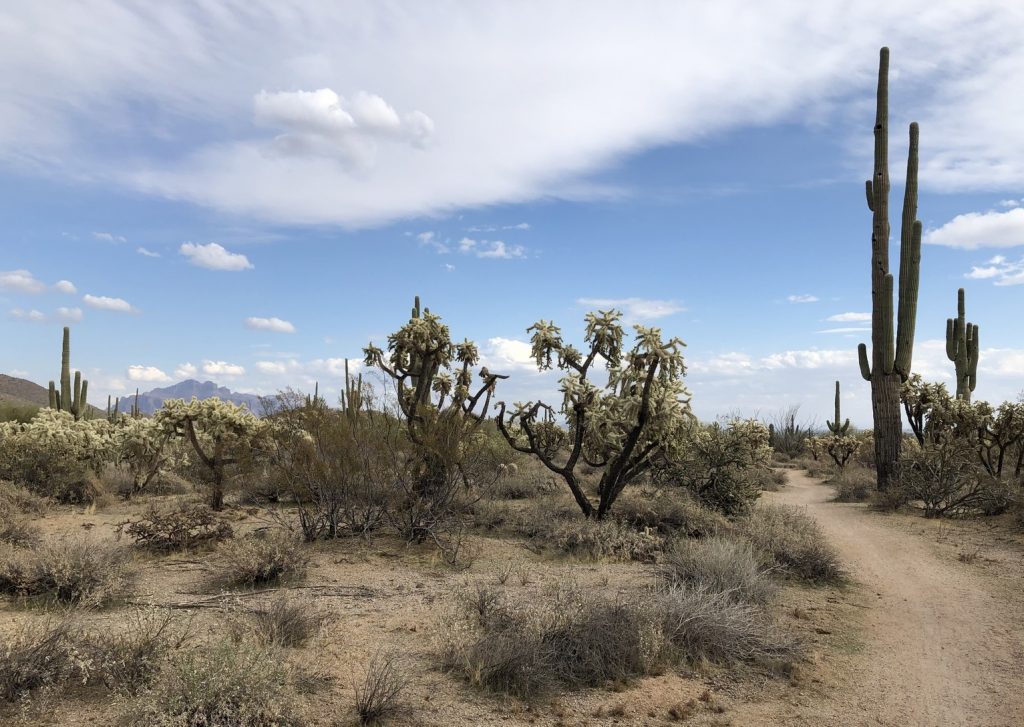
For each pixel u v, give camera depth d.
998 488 15.21
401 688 4.83
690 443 14.07
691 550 8.84
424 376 12.05
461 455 11.04
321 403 11.36
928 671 6.02
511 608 6.39
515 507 13.16
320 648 5.82
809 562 9.45
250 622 6.06
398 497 10.98
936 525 14.11
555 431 16.00
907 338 19.52
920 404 19.53
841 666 6.08
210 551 9.65
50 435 14.94
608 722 4.80
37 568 6.87
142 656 4.89
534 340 13.32
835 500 19.92
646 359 11.81
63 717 4.34
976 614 7.86
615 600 6.48
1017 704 5.32
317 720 4.51
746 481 14.28
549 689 5.25
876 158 20.14
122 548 8.73
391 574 8.84
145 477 16.66
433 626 6.56
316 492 11.05
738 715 5.00
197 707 4.07
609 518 11.69
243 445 13.36
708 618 6.25
